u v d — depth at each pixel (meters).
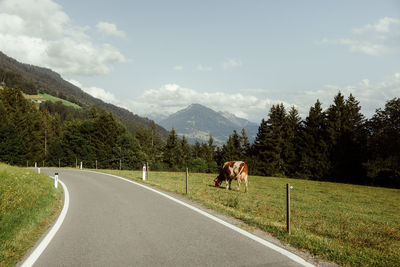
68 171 29.58
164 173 30.48
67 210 9.08
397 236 7.51
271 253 4.87
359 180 46.28
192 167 83.62
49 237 6.08
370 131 47.75
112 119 72.69
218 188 16.88
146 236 5.99
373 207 15.07
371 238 6.79
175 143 87.44
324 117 54.16
